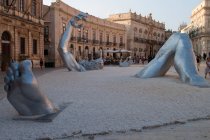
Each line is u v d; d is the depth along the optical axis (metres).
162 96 12.07
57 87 15.11
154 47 96.06
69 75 23.25
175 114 8.85
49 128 7.34
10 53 32.69
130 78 17.89
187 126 7.54
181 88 14.02
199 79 15.34
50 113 8.68
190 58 16.53
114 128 7.31
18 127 7.45
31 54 37.97
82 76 21.86
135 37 82.81
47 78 20.59
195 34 82.12
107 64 51.31
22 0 35.50
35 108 8.48
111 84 15.77
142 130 7.20
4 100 11.38
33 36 38.59
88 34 61.00
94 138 6.58
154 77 17.80
